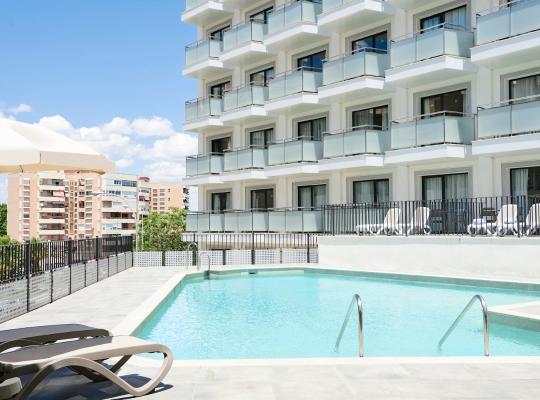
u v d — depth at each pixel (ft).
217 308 44.50
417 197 75.05
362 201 83.82
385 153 73.26
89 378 19.79
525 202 55.98
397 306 43.93
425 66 68.74
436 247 59.62
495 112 61.31
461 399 16.92
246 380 19.12
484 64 65.57
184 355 28.84
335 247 70.95
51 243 41.73
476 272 55.98
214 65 107.24
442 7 73.31
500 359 21.70
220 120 106.52
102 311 36.47
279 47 96.94
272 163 92.07
